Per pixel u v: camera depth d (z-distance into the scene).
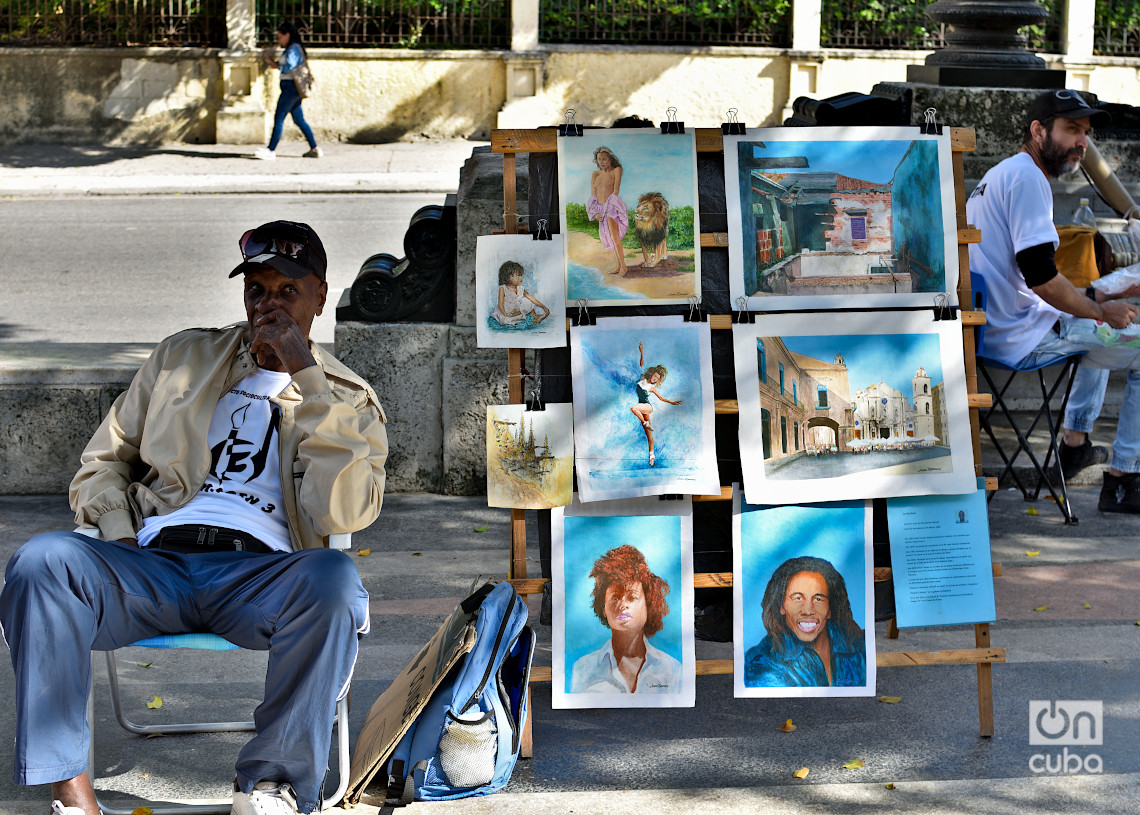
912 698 3.75
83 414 5.54
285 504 3.19
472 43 17.52
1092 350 5.27
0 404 5.50
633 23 17.80
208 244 11.33
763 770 3.31
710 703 3.74
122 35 17.02
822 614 3.36
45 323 8.45
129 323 8.49
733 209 3.31
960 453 3.37
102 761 3.32
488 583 3.23
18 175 14.68
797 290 3.33
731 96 17.86
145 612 2.93
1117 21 18.58
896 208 3.34
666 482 3.26
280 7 17.14
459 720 3.09
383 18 17.42
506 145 3.27
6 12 16.86
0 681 3.76
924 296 3.35
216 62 17.00
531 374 3.41
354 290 5.57
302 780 2.85
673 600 3.33
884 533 3.47
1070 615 4.37
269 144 15.98
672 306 3.32
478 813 3.08
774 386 3.32
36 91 16.83
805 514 3.35
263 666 3.99
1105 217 6.24
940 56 6.72
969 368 3.43
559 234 3.27
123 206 13.31
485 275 3.25
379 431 3.25
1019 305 5.27
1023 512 5.50
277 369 3.30
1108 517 5.45
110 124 17.02
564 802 3.14
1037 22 6.60
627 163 3.29
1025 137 5.20
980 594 3.39
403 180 14.47
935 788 3.21
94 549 2.87
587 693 3.32
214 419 3.27
